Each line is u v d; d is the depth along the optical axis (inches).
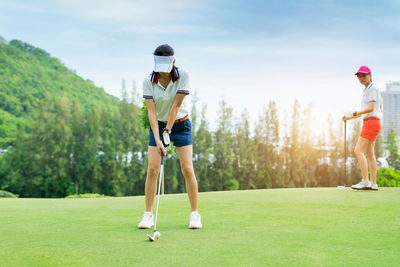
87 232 128.3
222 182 2052.2
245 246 103.8
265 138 2204.7
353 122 2246.6
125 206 210.7
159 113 144.5
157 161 140.6
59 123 2245.3
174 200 237.5
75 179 2225.6
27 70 4490.7
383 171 1184.2
